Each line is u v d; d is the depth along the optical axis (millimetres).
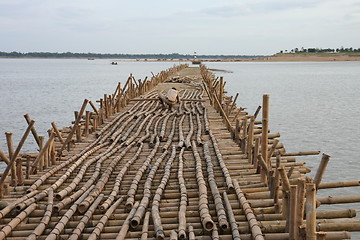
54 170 7008
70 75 69438
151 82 21734
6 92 36781
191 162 7590
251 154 7508
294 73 73938
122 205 5863
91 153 8172
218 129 10391
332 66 124125
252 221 5062
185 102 15227
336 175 12227
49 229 5250
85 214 5422
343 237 4789
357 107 25797
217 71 77062
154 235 5051
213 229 5016
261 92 36000
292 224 4680
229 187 6059
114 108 13156
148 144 9094
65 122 21500
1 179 6027
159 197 5926
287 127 19328
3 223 5387
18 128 19734
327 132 18141
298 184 4551
